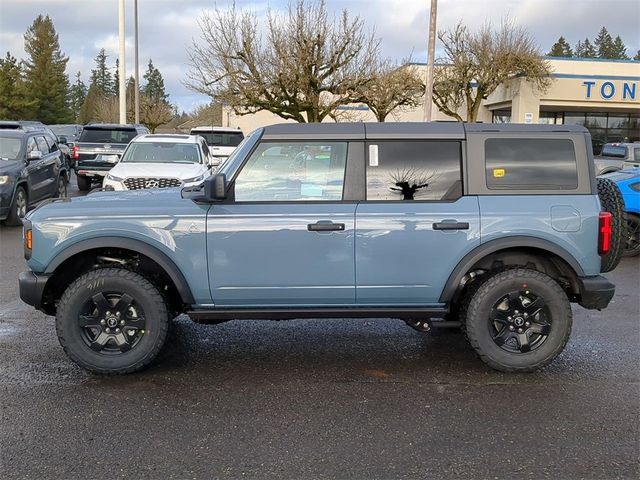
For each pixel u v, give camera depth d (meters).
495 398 4.25
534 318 4.66
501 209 4.57
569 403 4.16
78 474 3.22
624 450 3.52
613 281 8.02
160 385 4.45
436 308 4.70
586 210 4.60
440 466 3.33
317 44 21.20
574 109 31.75
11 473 3.22
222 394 4.29
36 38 69.25
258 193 4.60
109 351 4.60
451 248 4.56
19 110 61.38
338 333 5.75
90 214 4.53
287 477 3.21
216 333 5.73
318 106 22.47
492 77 29.06
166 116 53.22
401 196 4.61
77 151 17.14
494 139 4.64
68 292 4.52
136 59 30.67
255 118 40.22
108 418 3.89
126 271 4.55
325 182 4.61
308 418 3.92
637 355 5.14
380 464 3.35
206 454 3.45
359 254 4.54
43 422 3.82
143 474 3.23
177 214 4.52
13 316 6.07
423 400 4.21
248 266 4.54
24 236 4.67
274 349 5.29
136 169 11.33
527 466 3.34
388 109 27.70
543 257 4.82
